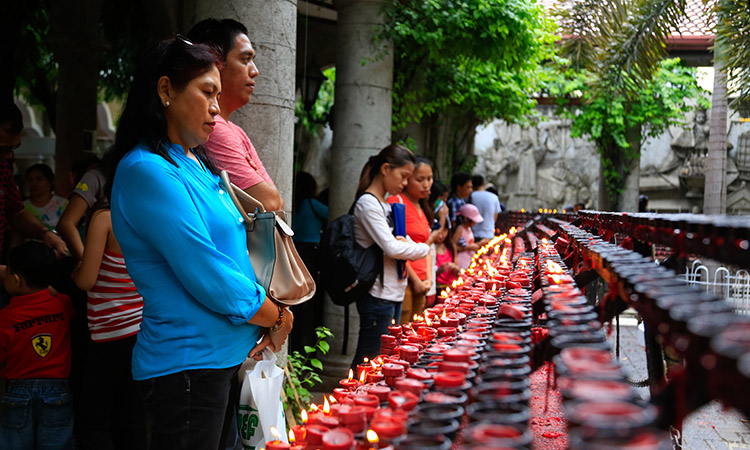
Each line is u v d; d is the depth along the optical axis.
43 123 21.50
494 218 9.16
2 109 3.77
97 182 4.10
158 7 7.06
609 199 14.29
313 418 1.40
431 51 7.32
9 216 4.11
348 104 6.73
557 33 8.98
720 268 8.42
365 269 4.38
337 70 6.85
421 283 5.17
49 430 3.39
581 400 0.88
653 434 0.80
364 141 6.70
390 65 6.86
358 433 1.33
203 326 2.23
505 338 1.48
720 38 7.16
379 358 2.17
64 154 9.55
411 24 6.99
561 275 2.08
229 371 2.30
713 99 9.88
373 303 4.48
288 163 4.21
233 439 3.07
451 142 10.52
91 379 3.28
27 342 3.36
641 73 7.95
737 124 19.88
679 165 22.78
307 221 7.16
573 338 1.22
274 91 4.10
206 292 2.18
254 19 4.04
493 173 24.80
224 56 3.04
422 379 1.53
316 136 21.78
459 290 3.22
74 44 9.35
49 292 3.45
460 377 1.35
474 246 7.57
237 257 2.38
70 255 4.20
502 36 7.35
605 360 1.06
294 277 2.58
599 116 13.21
